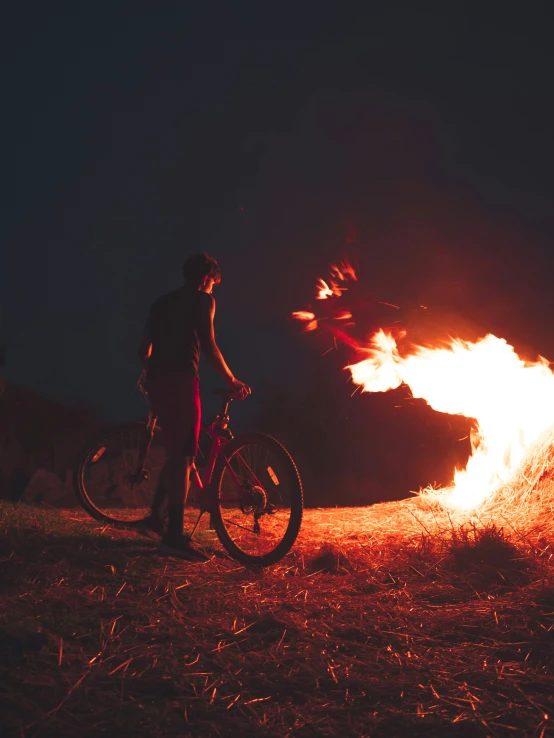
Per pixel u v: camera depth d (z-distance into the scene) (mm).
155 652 2455
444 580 3438
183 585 3266
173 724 1968
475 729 1986
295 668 2379
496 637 2686
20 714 1985
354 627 2773
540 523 4293
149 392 3975
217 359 4004
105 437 4797
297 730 1972
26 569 3293
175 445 3869
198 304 3988
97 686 2178
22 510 5059
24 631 2484
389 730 1984
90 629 2629
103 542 3971
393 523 4871
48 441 8852
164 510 4359
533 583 3297
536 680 2299
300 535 4586
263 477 4176
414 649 2578
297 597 3180
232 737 1929
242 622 2814
